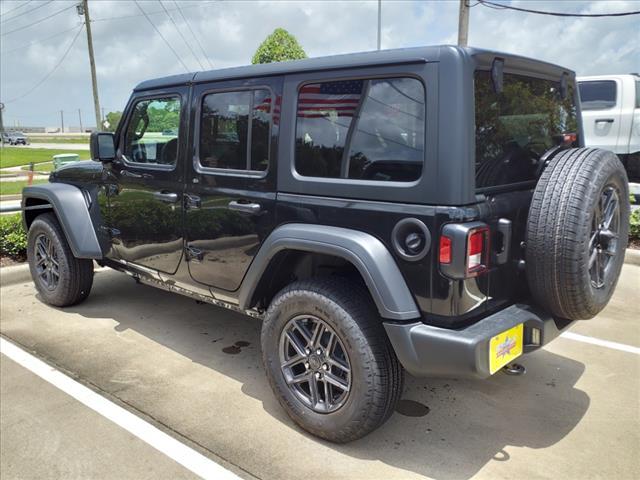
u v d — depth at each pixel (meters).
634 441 2.94
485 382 3.62
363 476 2.65
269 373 3.04
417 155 2.50
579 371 3.78
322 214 2.82
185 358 4.00
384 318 2.55
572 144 3.44
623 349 4.14
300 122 2.95
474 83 2.45
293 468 2.71
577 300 2.61
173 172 3.68
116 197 4.26
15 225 6.27
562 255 2.53
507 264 2.70
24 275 5.92
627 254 6.39
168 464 2.76
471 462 2.76
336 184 2.77
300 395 2.96
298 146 2.96
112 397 3.42
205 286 3.62
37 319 4.78
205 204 3.46
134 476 2.67
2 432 3.05
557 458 2.79
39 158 33.69
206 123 3.46
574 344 4.24
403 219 2.51
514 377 3.69
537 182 2.77
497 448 2.88
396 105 2.56
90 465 2.76
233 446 2.90
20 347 4.19
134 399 3.40
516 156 2.85
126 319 4.78
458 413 3.23
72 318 4.80
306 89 2.91
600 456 2.80
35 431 3.06
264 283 3.22
